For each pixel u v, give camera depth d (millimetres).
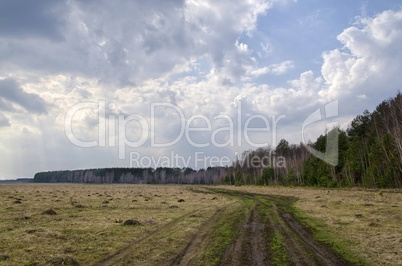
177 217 23141
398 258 11391
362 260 11172
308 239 14773
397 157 55062
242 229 17688
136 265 10867
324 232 16516
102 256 12164
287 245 13523
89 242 14383
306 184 82438
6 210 25922
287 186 89000
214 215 24141
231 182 142750
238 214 24641
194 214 24500
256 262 10984
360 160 68062
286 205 32250
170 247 13406
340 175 73938
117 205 31578
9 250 12734
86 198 41031
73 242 14344
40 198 39875
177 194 56312
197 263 10938
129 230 17406
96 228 17922
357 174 70188
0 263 11023
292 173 93500
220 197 46844
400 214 22500
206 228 18109
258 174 127125
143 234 16438
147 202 35906
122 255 12266
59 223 19547
